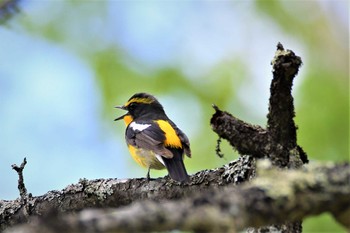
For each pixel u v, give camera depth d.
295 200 4.73
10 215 8.66
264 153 6.83
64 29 13.94
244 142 6.85
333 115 12.32
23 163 8.70
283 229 6.55
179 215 4.16
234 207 4.42
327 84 13.12
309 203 4.78
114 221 3.96
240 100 13.48
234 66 13.98
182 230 4.19
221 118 6.88
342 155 11.87
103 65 13.60
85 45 13.90
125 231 4.00
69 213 8.60
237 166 7.68
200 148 12.47
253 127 6.88
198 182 8.08
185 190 8.16
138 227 4.05
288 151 6.81
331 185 4.85
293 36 14.85
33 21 13.84
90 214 4.00
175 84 13.45
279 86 6.46
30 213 8.61
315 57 14.65
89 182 8.65
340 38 14.88
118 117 13.28
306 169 5.00
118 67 13.55
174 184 8.25
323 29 14.91
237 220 4.38
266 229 6.58
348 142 12.01
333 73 14.14
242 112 13.30
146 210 4.12
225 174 7.87
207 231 4.21
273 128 6.77
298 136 12.11
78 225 3.88
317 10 14.95
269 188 4.72
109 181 8.62
